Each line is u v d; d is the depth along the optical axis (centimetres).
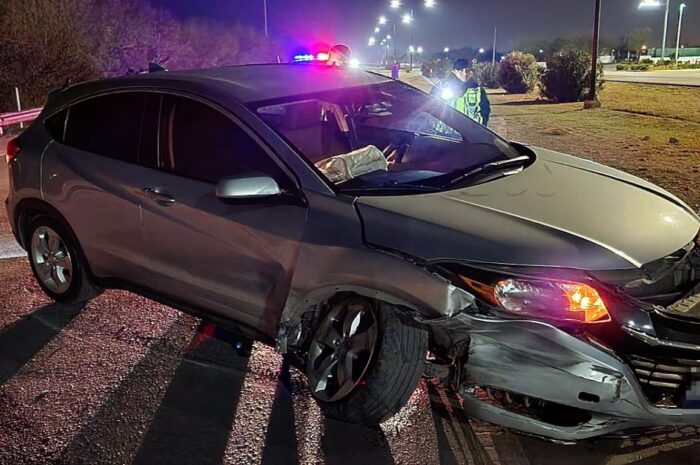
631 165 988
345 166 370
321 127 437
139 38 2731
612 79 3450
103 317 469
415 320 303
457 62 1001
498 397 297
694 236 338
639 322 278
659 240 313
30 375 393
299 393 370
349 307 332
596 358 273
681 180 861
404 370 311
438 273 294
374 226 316
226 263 368
